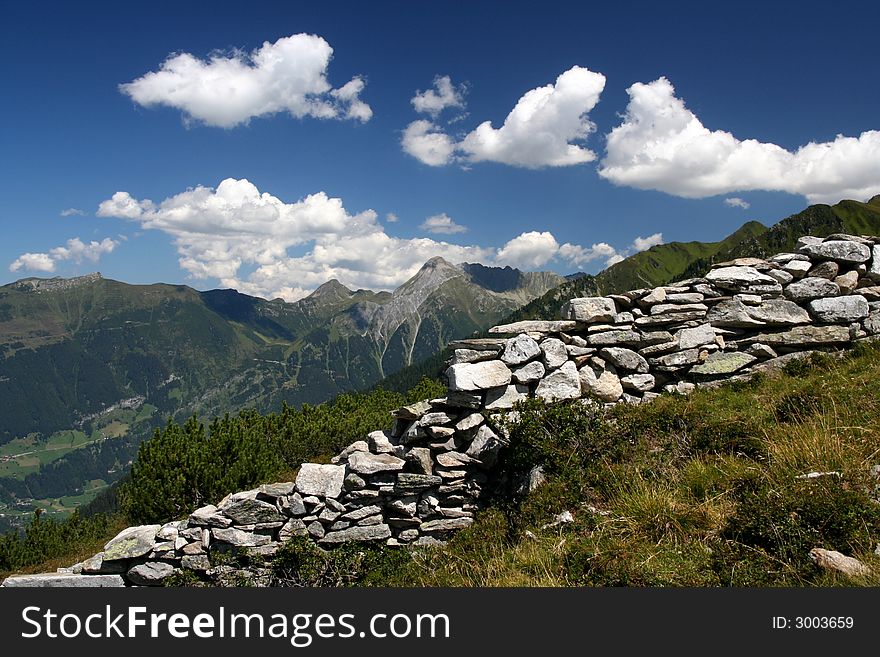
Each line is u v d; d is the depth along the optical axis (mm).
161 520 14422
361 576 10180
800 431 8328
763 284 12602
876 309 12336
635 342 12172
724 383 11820
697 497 7598
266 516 10922
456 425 11203
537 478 9391
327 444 19016
